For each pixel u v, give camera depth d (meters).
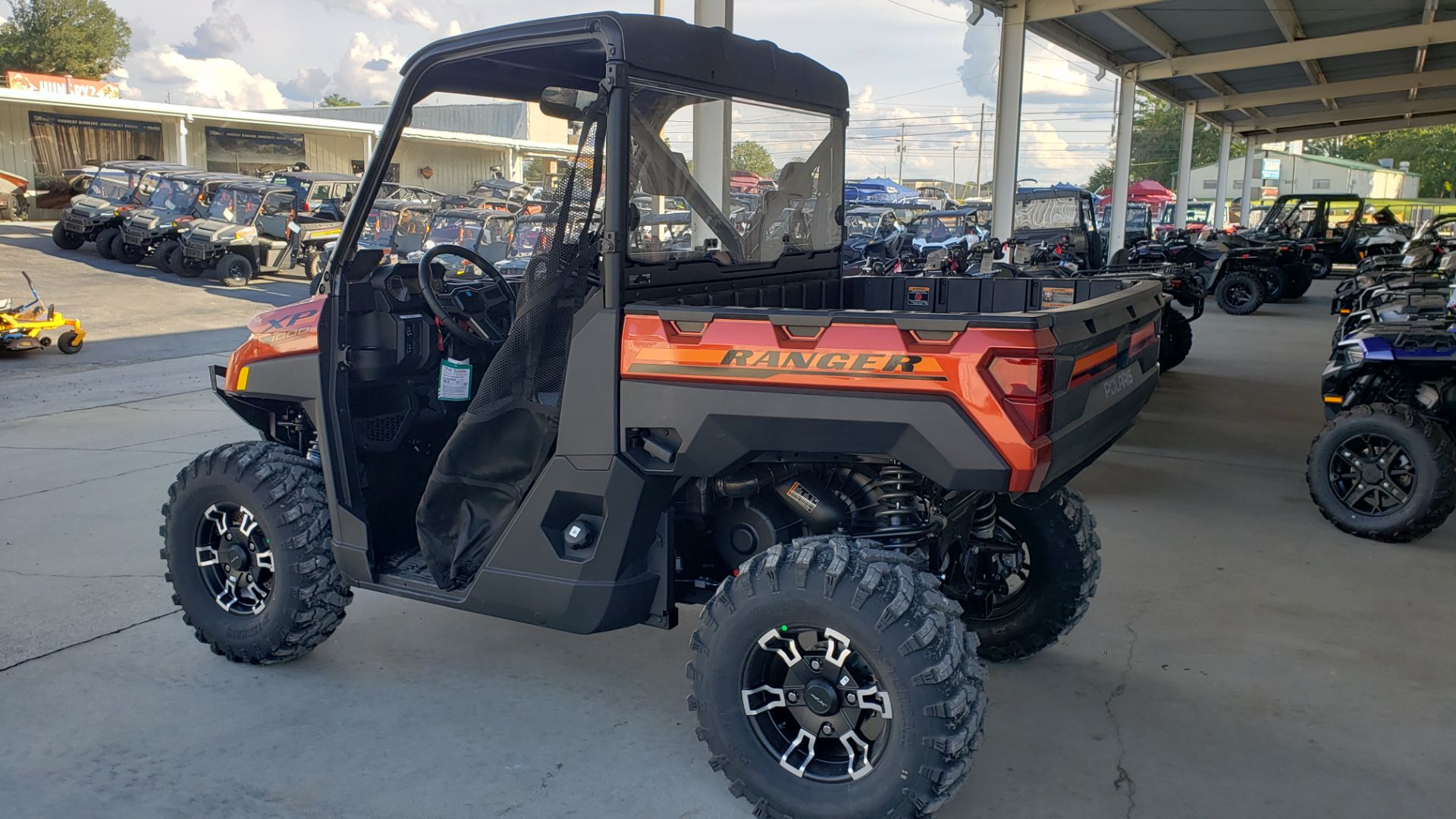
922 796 2.23
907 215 24.72
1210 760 2.76
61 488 5.46
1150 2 12.66
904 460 2.22
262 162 28.83
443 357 3.23
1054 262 10.54
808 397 2.26
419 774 2.67
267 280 18.27
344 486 3.02
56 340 10.70
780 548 2.38
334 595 3.21
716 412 2.35
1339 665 3.33
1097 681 3.24
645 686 3.21
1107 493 5.42
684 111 2.68
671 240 2.68
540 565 2.63
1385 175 56.12
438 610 3.84
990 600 3.31
